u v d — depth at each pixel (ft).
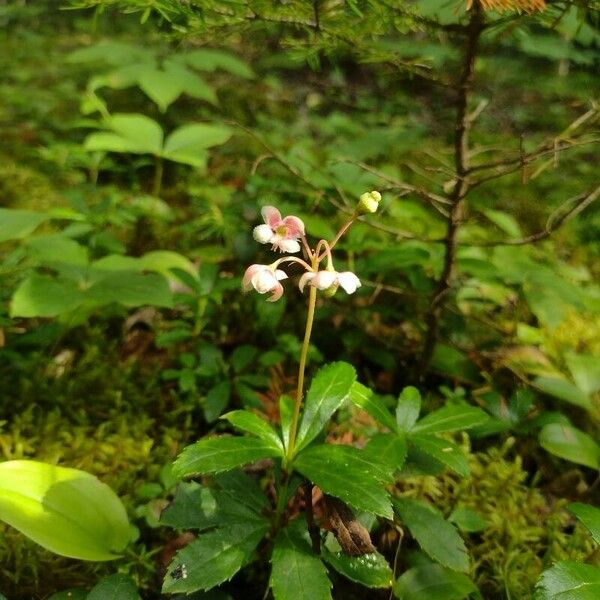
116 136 2.13
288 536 1.02
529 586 1.27
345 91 3.58
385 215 2.15
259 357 1.71
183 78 2.52
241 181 2.68
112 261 1.68
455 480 1.49
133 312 1.92
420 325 1.72
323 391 1.10
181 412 1.65
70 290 1.53
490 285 1.88
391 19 1.15
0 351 1.66
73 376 1.71
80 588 1.13
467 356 1.75
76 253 1.69
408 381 1.72
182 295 1.68
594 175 2.97
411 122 3.17
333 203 1.51
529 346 1.74
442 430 1.16
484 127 3.28
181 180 2.72
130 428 1.58
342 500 0.99
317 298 1.86
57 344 1.78
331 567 1.16
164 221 2.35
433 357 1.69
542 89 3.56
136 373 1.77
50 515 1.11
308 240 1.95
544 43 1.72
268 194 2.06
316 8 1.12
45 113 3.32
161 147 2.14
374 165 2.82
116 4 1.10
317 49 1.24
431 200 1.43
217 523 1.06
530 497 1.47
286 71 4.26
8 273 1.74
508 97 3.53
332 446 1.04
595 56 1.78
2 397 1.60
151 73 2.46
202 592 1.08
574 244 2.45
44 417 1.59
